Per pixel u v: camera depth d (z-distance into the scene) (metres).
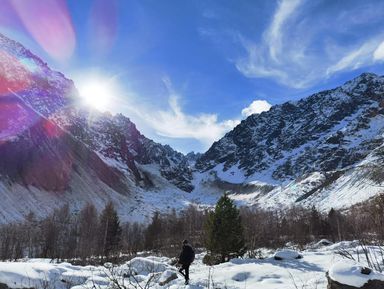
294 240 59.28
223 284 17.23
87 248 67.56
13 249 73.88
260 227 58.03
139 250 70.31
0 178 156.12
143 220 193.50
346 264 12.16
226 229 31.78
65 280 16.80
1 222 125.62
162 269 22.73
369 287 11.20
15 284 15.43
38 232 98.44
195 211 161.62
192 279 18.62
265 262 23.62
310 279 16.95
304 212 130.00
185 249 17.81
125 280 14.07
